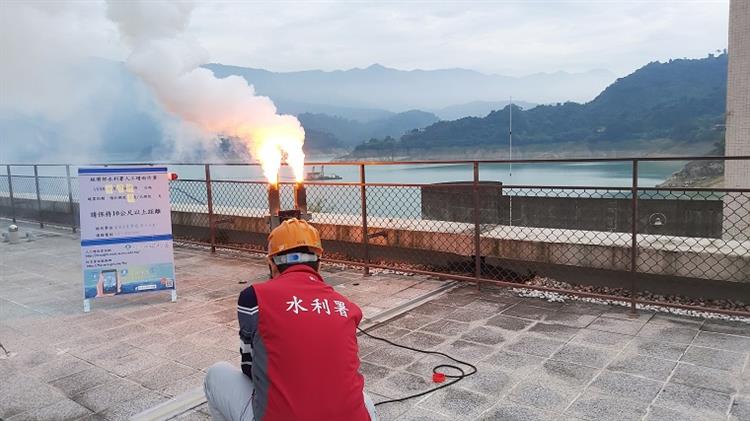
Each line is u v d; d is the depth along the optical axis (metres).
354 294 5.85
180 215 9.53
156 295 6.11
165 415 3.37
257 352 2.05
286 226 2.36
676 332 4.41
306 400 1.94
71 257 8.38
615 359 3.93
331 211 8.05
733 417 3.07
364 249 6.89
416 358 4.11
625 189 4.88
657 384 3.51
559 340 4.34
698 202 9.31
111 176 5.63
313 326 2.04
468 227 6.62
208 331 4.88
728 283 4.90
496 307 5.27
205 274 7.07
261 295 2.11
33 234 10.55
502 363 3.95
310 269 2.29
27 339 4.78
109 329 5.01
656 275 5.26
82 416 3.38
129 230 5.71
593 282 5.64
